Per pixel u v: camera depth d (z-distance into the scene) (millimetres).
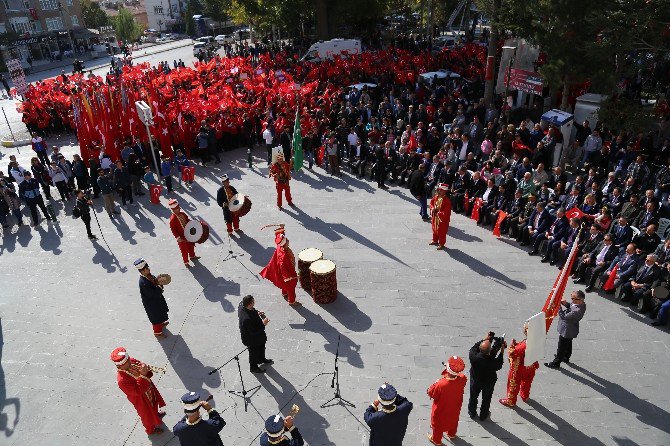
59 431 8203
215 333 10305
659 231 12031
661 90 22156
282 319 10578
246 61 34344
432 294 11250
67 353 9953
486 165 15047
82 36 68750
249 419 8148
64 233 15094
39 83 32281
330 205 16109
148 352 9820
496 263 12461
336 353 8625
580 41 16125
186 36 89562
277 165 15359
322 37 42625
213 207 16328
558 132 16828
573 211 12016
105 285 12234
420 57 29047
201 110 21641
